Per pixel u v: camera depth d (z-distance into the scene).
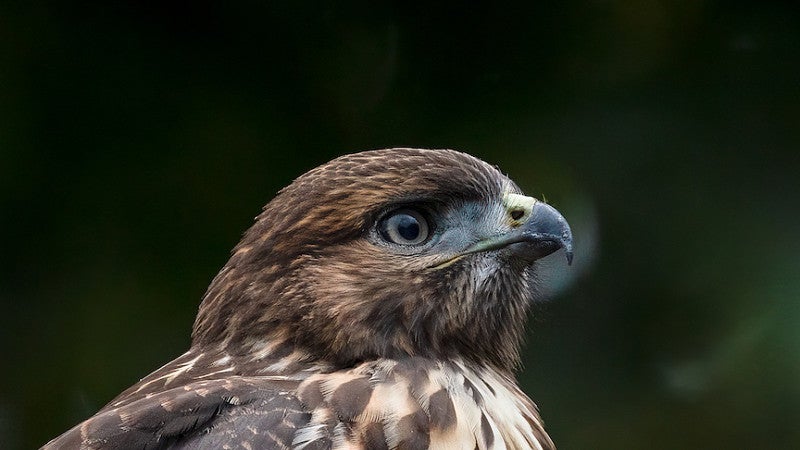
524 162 14.05
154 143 13.67
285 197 10.30
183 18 13.77
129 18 13.72
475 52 14.05
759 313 13.84
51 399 13.56
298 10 13.84
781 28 14.29
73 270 13.64
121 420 8.98
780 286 13.90
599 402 14.34
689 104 14.27
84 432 8.94
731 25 14.30
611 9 14.16
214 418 9.12
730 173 14.23
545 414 14.37
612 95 14.19
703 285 14.12
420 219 10.39
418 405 9.66
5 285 13.62
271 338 10.08
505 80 14.06
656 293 14.26
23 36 13.59
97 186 13.64
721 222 14.16
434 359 10.29
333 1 13.88
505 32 14.07
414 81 13.97
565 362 14.46
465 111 14.00
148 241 13.64
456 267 10.41
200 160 13.70
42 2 13.62
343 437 9.30
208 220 13.67
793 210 14.13
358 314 10.11
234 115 13.75
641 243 14.24
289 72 13.85
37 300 13.60
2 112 13.52
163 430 8.98
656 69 14.26
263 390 9.35
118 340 13.60
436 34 14.02
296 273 10.10
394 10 13.97
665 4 14.21
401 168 10.33
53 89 13.62
